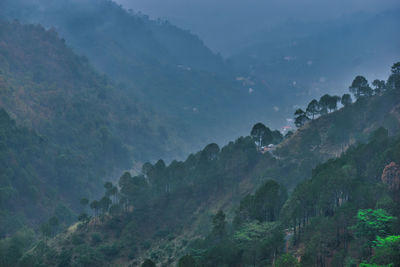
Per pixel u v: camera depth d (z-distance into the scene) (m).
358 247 59.09
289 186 118.00
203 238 107.94
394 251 48.69
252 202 89.75
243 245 74.31
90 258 112.81
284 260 55.59
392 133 113.56
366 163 85.38
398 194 66.81
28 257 109.38
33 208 195.75
